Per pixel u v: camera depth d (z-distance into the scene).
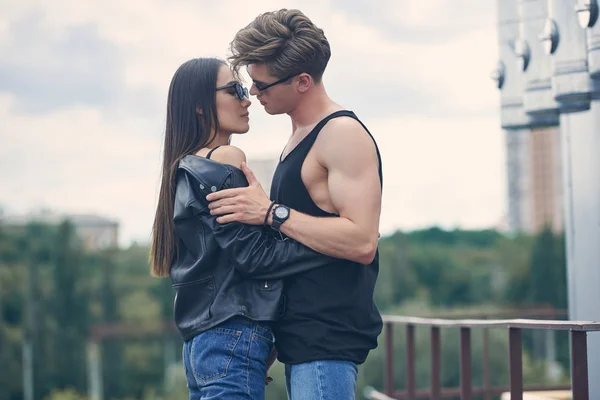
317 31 3.21
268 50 3.14
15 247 91.38
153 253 3.34
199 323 3.13
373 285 3.28
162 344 83.25
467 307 89.25
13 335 79.81
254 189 3.13
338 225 3.03
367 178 3.07
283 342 3.16
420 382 39.12
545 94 5.37
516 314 7.01
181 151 3.30
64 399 76.38
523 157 129.75
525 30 5.45
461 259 96.81
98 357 80.50
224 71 3.33
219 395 3.04
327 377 3.07
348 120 3.12
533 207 127.88
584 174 5.39
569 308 5.65
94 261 93.50
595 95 4.79
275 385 38.25
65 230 86.31
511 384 3.89
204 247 3.13
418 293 93.94
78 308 82.94
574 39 4.77
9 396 78.12
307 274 3.11
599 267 5.24
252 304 3.10
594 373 5.26
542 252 80.50
